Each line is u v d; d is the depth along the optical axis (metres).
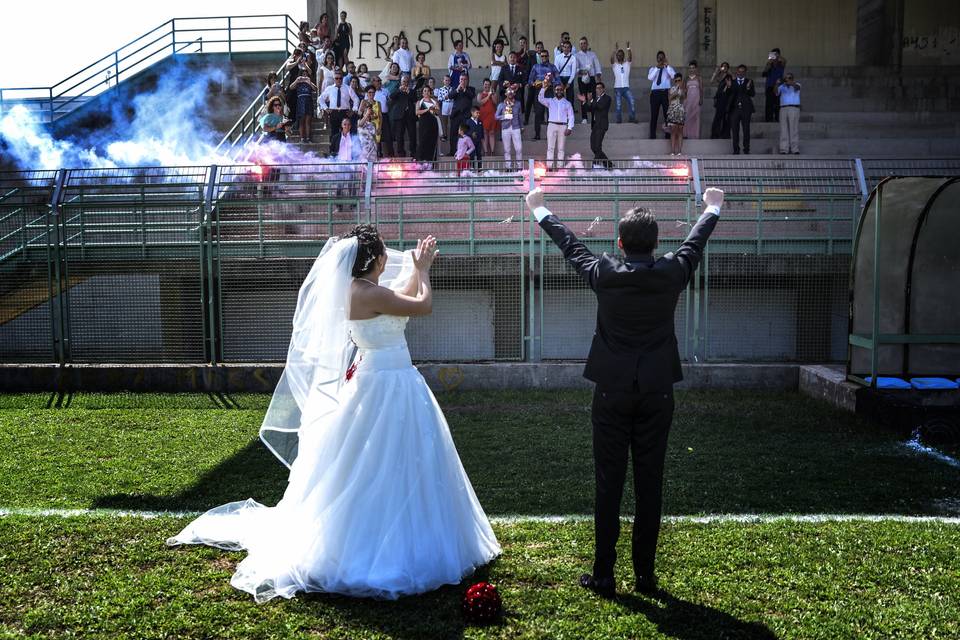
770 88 17.83
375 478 4.37
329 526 4.31
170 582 4.36
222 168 12.14
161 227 11.50
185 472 6.89
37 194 12.31
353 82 16.31
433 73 21.25
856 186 12.11
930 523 5.36
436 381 11.17
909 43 21.70
